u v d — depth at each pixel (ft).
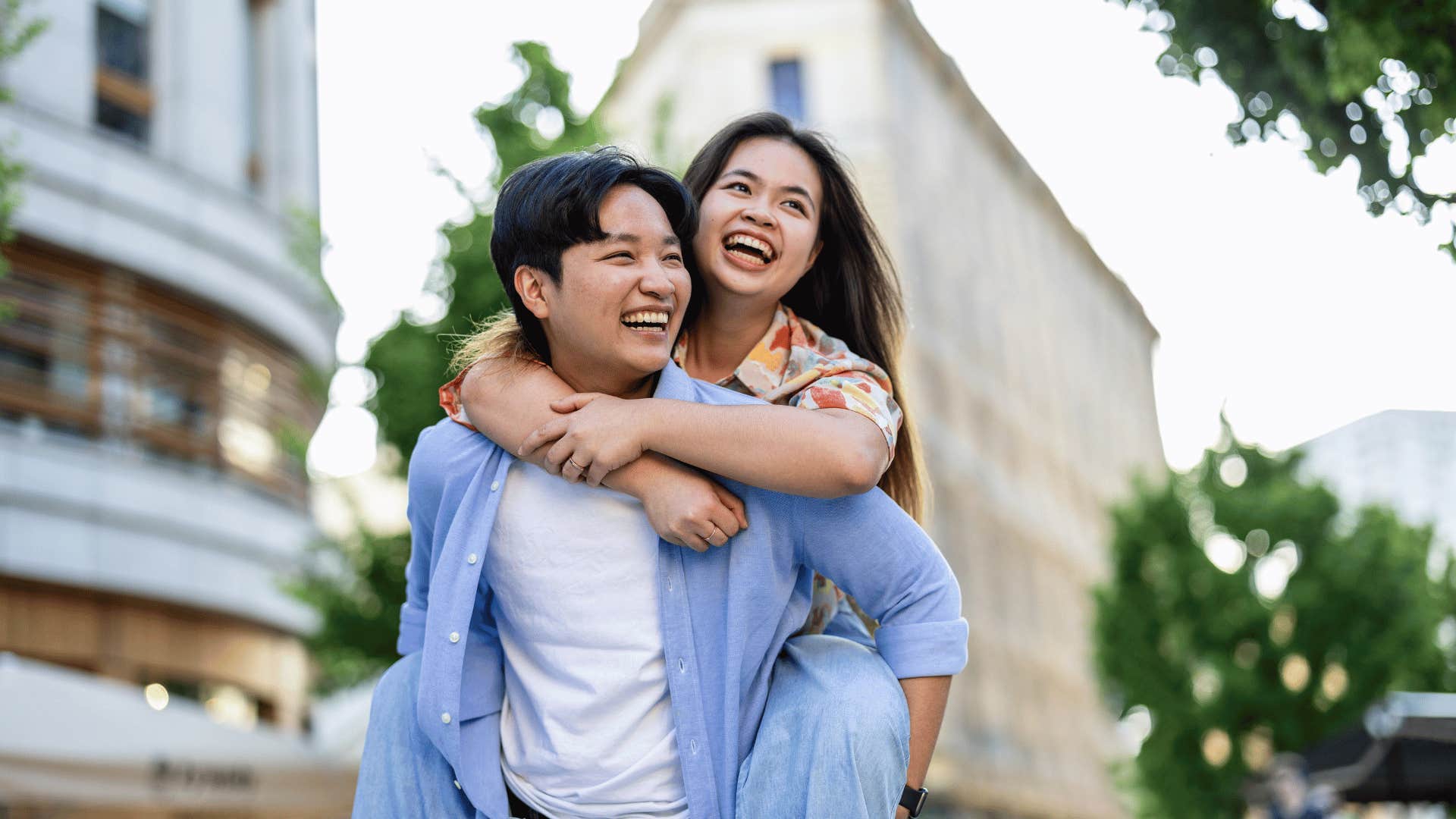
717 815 5.15
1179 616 57.88
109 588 42.06
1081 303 158.81
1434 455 117.60
